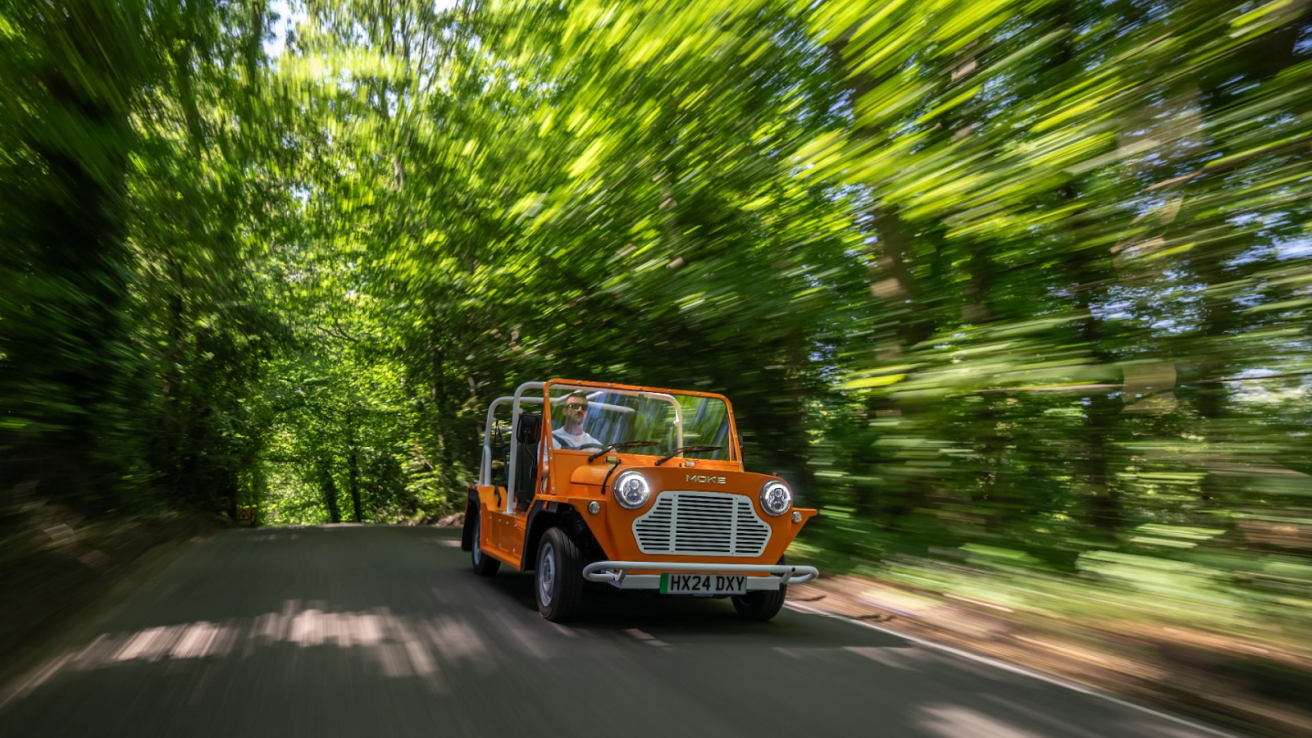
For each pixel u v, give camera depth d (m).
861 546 8.12
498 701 4.01
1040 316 6.05
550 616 6.15
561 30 12.07
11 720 3.67
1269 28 4.43
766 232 9.28
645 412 7.40
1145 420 5.65
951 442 6.88
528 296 14.11
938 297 6.94
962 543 7.00
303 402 28.91
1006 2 5.68
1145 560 5.48
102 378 9.71
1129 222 5.41
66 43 7.54
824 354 9.16
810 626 6.42
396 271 19.80
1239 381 4.93
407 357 22.52
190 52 9.91
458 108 16.06
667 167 10.38
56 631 5.53
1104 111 5.21
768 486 6.34
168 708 3.84
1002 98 6.24
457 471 23.08
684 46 9.26
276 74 13.20
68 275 8.84
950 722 3.87
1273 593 4.63
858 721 3.85
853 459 8.41
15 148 7.58
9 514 7.34
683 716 3.86
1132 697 4.48
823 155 7.40
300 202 18.94
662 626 6.22
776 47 8.69
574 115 11.77
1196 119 4.92
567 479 6.80
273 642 5.23
